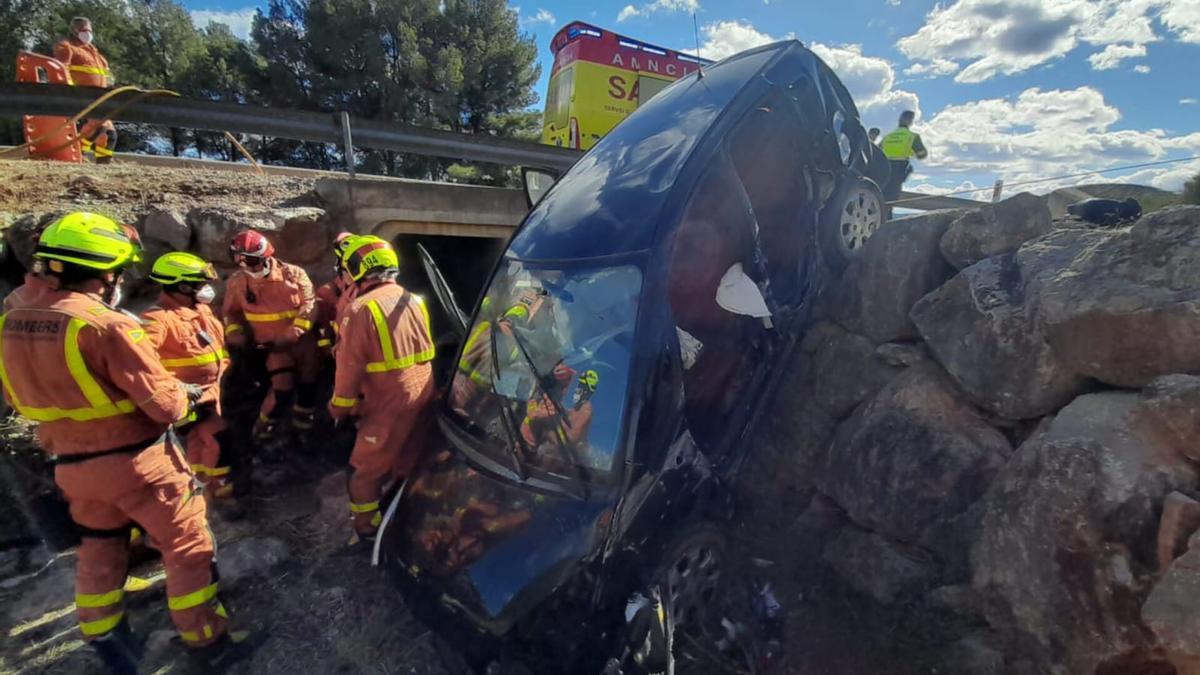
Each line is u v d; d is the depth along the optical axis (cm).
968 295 247
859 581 258
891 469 253
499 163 562
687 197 251
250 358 409
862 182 345
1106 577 173
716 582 256
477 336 278
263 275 357
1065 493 184
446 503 239
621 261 239
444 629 217
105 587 231
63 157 570
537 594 204
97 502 222
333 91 2142
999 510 206
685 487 238
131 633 246
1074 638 180
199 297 313
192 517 238
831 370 307
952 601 222
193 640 241
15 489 320
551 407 230
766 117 305
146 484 223
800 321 319
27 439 335
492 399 252
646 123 312
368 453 294
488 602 208
